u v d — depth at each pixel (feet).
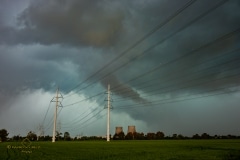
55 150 198.80
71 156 138.31
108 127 385.29
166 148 205.87
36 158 129.29
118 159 113.60
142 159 111.86
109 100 379.76
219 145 245.24
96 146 258.16
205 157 114.01
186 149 185.57
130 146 252.21
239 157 109.19
